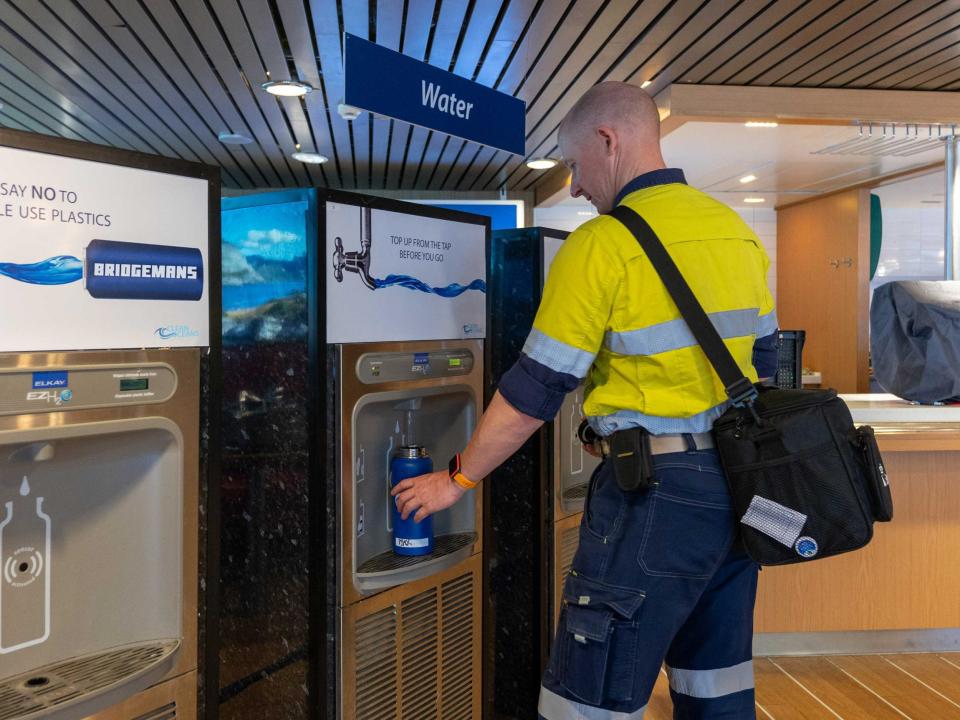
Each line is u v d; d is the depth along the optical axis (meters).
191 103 5.30
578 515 2.79
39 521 1.30
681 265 1.50
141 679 1.34
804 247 8.70
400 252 1.92
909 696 2.96
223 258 1.92
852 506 1.43
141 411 1.35
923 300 3.47
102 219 1.28
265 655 1.91
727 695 1.65
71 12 3.73
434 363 2.04
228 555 1.97
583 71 4.57
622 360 1.53
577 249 1.53
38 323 1.21
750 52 4.21
